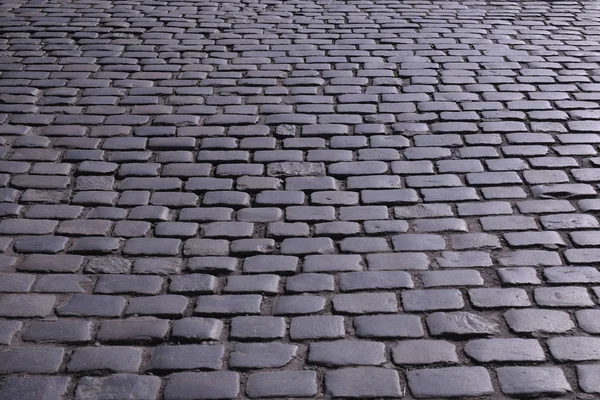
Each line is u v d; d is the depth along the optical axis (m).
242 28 7.18
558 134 4.93
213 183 4.37
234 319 3.19
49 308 3.25
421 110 5.32
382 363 2.92
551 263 3.56
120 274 3.50
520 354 2.96
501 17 7.53
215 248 3.72
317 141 4.88
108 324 3.15
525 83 5.78
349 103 5.45
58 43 6.75
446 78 5.89
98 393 2.78
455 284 3.41
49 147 4.79
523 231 3.83
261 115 5.27
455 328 3.11
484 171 4.47
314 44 6.71
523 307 3.24
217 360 2.95
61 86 5.77
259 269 3.54
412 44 6.69
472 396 2.76
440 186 4.30
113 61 6.31
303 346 3.03
